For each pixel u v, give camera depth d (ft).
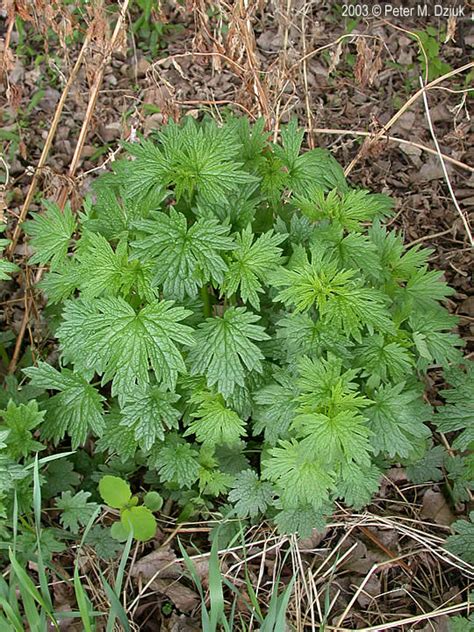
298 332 1.16
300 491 1.18
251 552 1.35
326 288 1.12
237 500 1.29
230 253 1.17
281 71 1.60
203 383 1.26
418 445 1.31
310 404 1.11
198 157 1.14
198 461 1.31
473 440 1.24
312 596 1.29
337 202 1.23
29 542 1.24
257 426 1.24
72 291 1.30
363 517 1.37
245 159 1.31
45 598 1.11
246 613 1.28
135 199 1.19
